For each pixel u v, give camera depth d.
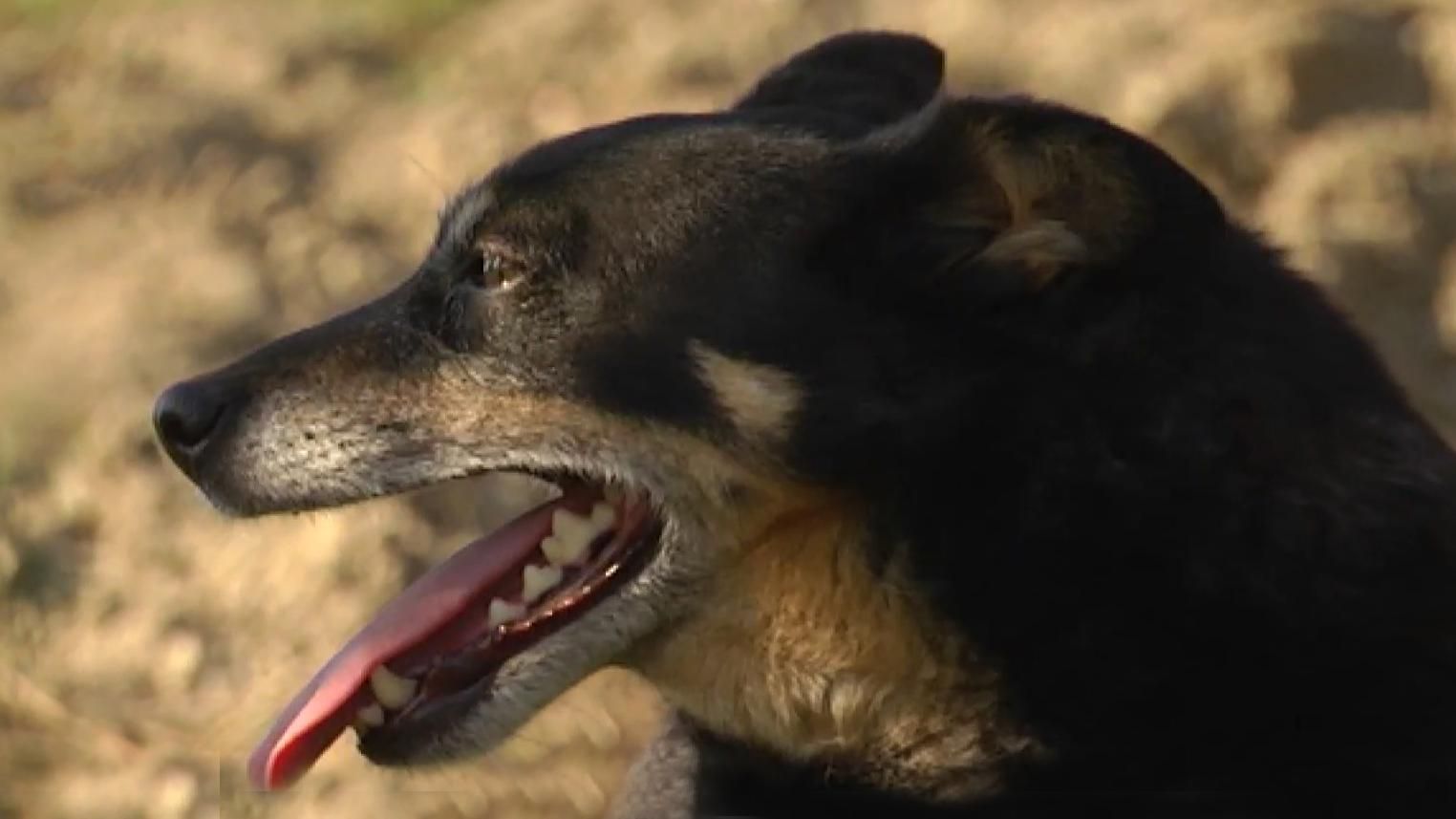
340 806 15.14
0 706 15.91
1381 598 9.54
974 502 9.75
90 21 21.11
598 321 10.13
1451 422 18.22
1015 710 9.83
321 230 18.62
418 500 16.64
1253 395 9.62
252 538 16.64
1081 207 9.66
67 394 17.50
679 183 10.16
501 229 10.30
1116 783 9.78
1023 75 19.53
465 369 10.41
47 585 16.56
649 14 20.23
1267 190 19.03
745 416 9.89
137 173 19.30
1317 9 19.67
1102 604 9.66
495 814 15.20
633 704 15.67
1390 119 19.31
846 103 10.91
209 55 20.48
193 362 17.61
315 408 10.57
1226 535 9.56
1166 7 19.94
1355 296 18.55
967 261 9.81
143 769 15.52
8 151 19.59
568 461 10.16
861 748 10.06
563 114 19.41
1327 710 9.55
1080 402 9.68
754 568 10.02
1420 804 9.52
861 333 9.86
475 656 10.32
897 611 9.87
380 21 20.78
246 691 15.95
